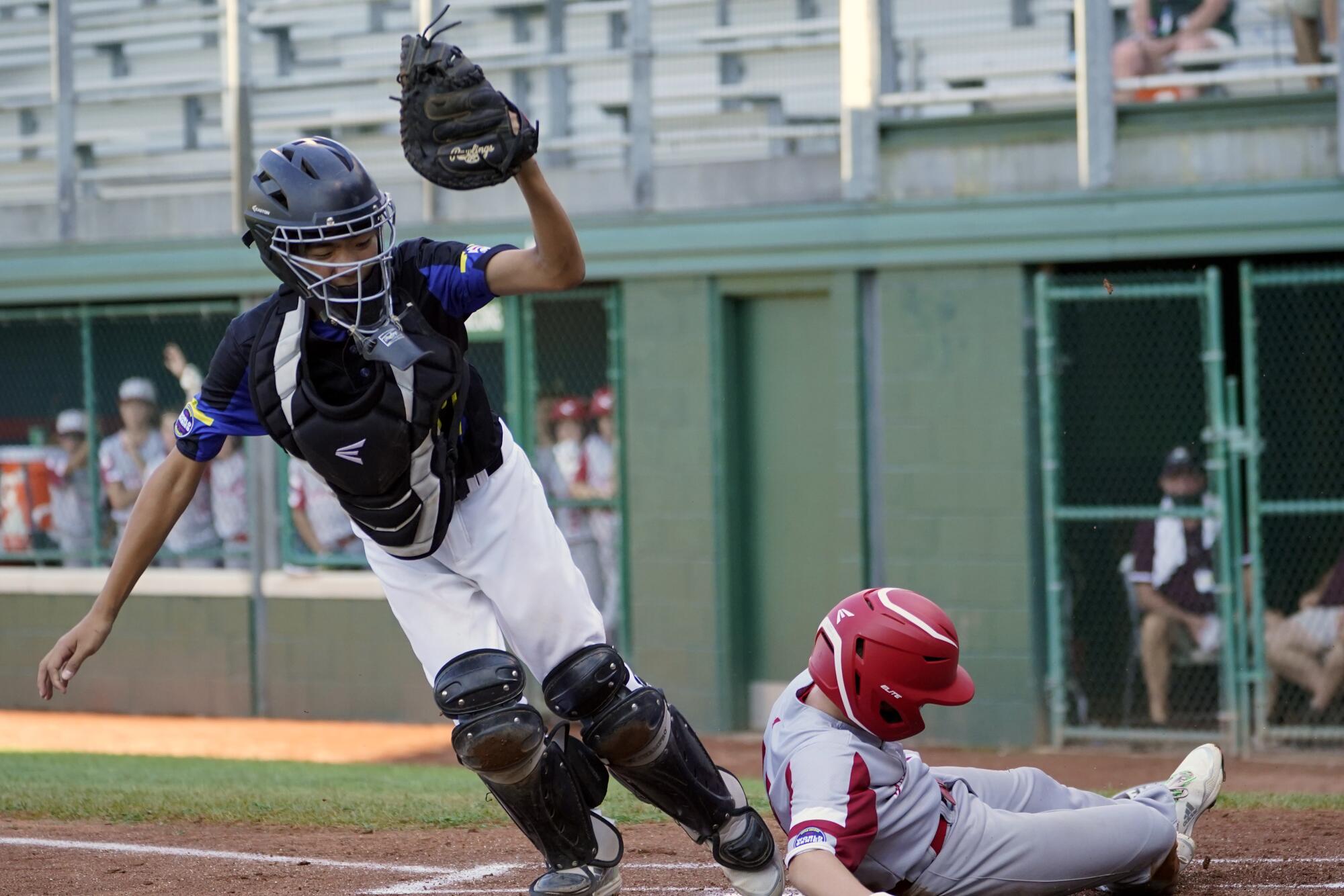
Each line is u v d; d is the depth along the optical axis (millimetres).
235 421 10297
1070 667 31078
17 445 41594
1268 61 30781
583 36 37719
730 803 11062
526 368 35344
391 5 40031
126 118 42750
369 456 9594
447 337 10023
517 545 10562
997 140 31406
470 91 8828
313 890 13914
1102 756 29250
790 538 33562
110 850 15859
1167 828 11859
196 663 37781
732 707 33188
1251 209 29250
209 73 41844
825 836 10305
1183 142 30156
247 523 37656
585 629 10711
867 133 32188
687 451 33406
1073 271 31672
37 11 43781
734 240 32781
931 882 11062
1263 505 28984
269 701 37219
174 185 41531
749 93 34594
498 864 15047
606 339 35500
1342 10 28828
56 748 32875
